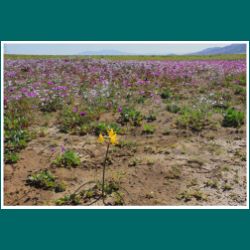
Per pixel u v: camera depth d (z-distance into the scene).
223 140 7.77
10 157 6.55
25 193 5.48
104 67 15.26
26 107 9.62
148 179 6.00
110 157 6.79
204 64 16.70
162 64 16.72
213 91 12.15
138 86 12.48
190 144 7.54
